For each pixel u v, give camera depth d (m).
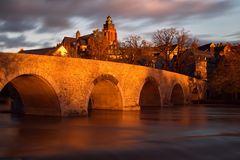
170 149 21.17
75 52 89.19
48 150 20.62
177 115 43.56
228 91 68.00
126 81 45.75
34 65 32.41
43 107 37.72
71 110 36.66
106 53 80.75
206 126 32.34
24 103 39.53
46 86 34.53
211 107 59.81
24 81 34.91
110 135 26.16
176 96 69.44
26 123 32.25
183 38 79.06
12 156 19.12
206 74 92.44
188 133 27.67
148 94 57.72
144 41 83.44
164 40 79.88
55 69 34.56
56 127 30.03
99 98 48.16
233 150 21.11
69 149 20.95
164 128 30.59
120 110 46.09
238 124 34.12
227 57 71.75
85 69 37.97
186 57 78.69
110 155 19.53
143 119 37.97
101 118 37.50
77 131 27.97
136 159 18.77
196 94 76.94
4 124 31.61
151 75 52.50
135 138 24.97
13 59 30.55
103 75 40.75
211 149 21.30
